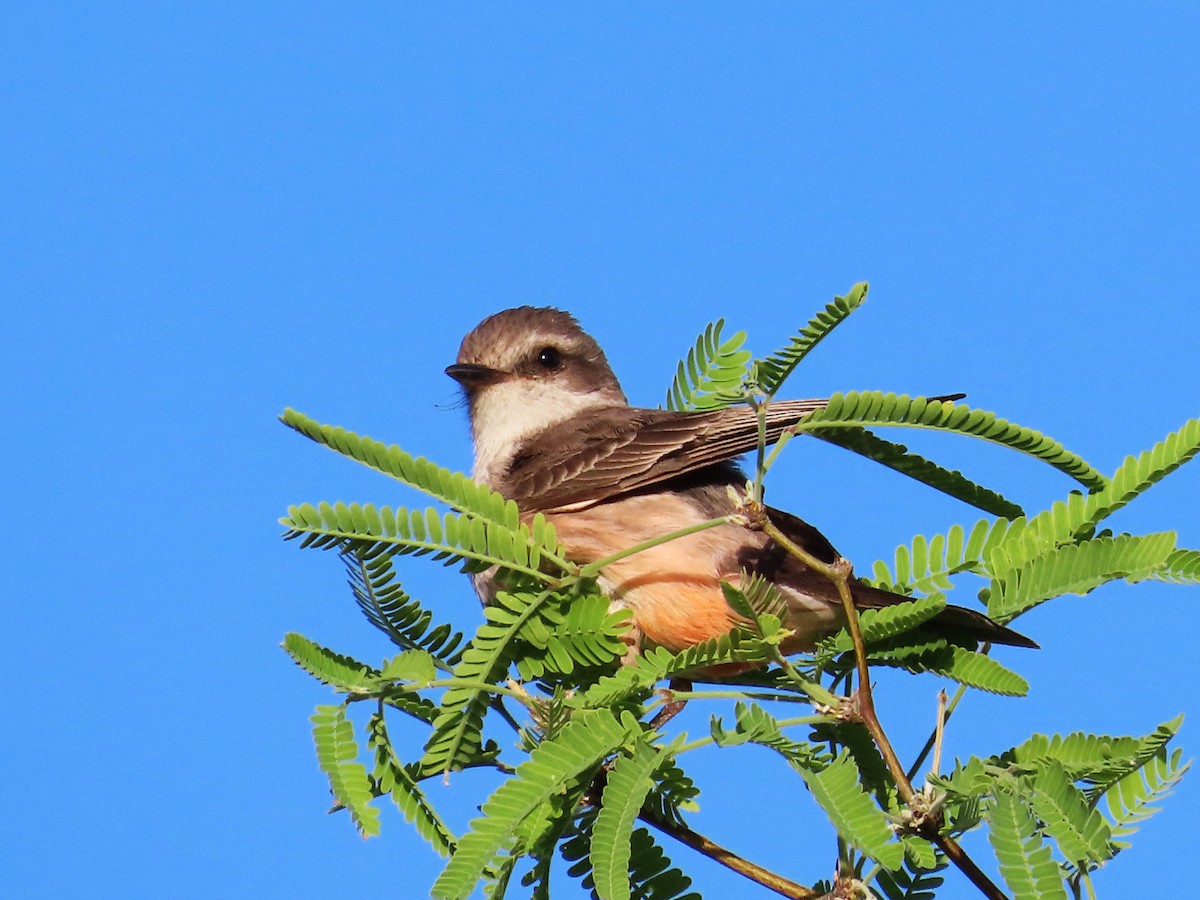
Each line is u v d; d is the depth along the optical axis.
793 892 7.43
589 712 6.97
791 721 7.02
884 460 8.41
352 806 6.90
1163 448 7.73
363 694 7.18
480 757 7.64
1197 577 7.38
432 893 6.36
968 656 7.93
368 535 7.40
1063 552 7.71
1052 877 5.89
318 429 7.27
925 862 6.69
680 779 7.51
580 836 7.46
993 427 7.62
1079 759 7.06
